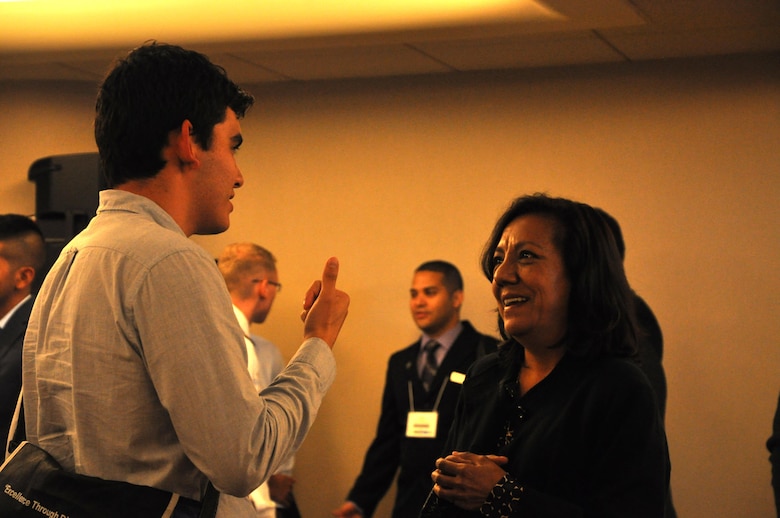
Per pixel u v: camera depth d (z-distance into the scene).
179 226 1.46
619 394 1.63
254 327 4.97
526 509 1.59
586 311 1.74
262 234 5.03
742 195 4.06
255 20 3.48
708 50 3.98
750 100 4.05
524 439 1.71
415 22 3.49
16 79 4.84
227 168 1.50
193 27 3.61
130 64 1.44
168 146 1.43
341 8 3.31
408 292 4.71
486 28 3.57
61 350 1.40
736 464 4.02
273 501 4.07
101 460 1.35
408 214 4.73
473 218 4.60
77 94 4.93
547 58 4.20
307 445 4.84
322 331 1.55
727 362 4.06
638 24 3.47
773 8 3.21
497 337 4.14
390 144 4.79
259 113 5.06
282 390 1.42
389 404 4.33
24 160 4.87
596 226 1.80
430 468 3.96
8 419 2.96
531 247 1.76
